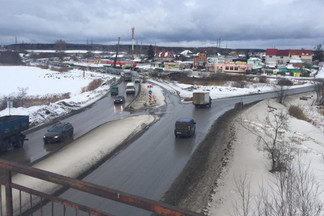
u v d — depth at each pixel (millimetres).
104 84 73562
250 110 40219
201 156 20344
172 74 94062
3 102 38625
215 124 30781
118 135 25641
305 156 22062
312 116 45188
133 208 12875
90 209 3436
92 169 17875
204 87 69688
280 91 56844
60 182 3340
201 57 121188
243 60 116000
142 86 70688
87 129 28484
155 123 31344
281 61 137875
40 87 69500
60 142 23766
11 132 21500
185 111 39094
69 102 42344
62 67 134625
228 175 17109
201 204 13711
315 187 14781
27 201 13000
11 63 156500
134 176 16812
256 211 12500
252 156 20484
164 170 17734
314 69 121750
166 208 2807
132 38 148750
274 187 14852
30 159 19641
